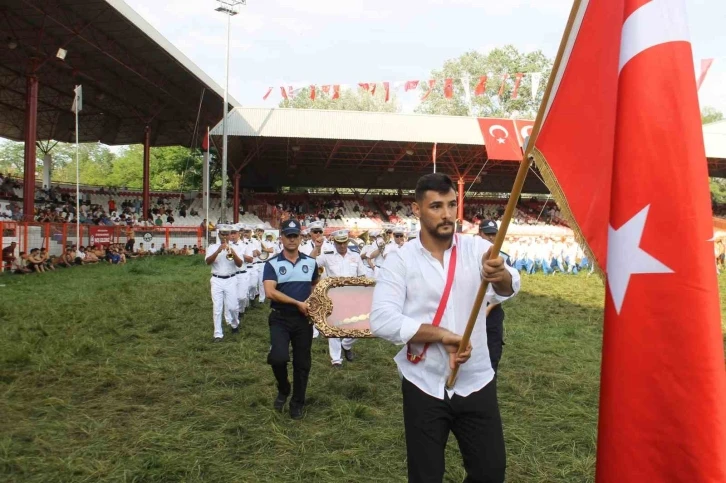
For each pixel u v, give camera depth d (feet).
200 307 44.45
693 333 7.02
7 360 25.89
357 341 32.35
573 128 8.52
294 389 19.60
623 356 7.36
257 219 132.98
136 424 18.57
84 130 137.69
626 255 7.39
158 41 87.10
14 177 132.98
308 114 104.58
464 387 9.78
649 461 7.19
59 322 36.22
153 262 87.10
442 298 9.78
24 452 16.26
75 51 91.25
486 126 108.17
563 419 19.21
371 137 105.70
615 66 8.20
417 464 9.62
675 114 7.32
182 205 132.05
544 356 28.68
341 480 14.75
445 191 9.73
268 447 16.81
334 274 29.73
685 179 7.20
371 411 19.57
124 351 28.68
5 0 74.02
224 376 24.20
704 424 6.95
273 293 19.15
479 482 9.77
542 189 157.58
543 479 14.87
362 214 141.28
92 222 103.81
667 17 7.48
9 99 117.19
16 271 69.31
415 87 91.66
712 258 7.12
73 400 21.03
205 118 127.95
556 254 85.10
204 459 15.89
